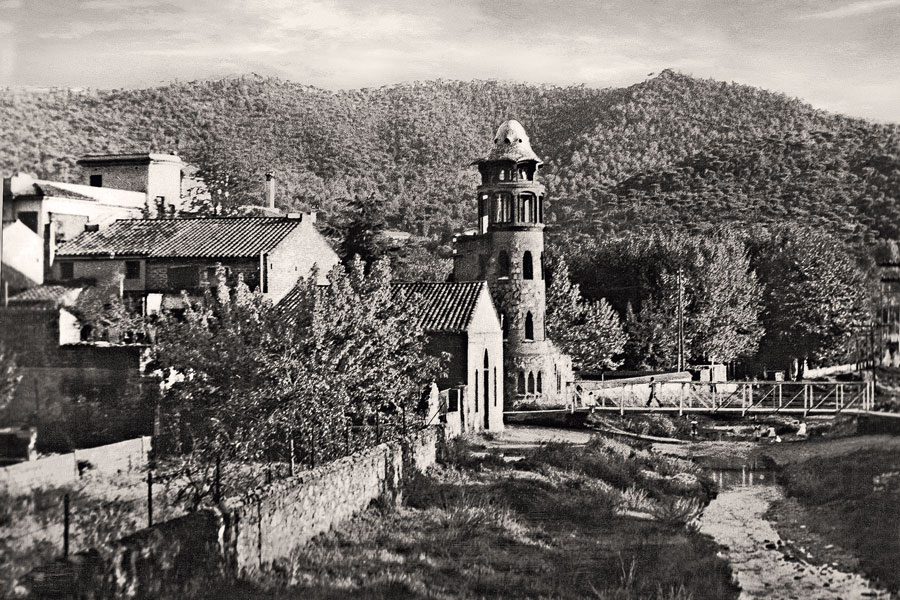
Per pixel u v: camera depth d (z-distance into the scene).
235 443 36.53
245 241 64.19
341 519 32.94
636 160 192.62
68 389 44.28
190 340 38.66
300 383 38.03
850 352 48.59
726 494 48.44
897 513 34.97
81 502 29.53
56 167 69.69
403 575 27.36
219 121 171.00
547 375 78.44
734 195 142.12
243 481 34.78
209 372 38.16
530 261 79.31
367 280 46.50
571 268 111.56
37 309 27.30
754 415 73.25
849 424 41.09
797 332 100.25
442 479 42.94
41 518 24.72
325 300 41.31
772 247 106.44
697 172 154.62
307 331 39.47
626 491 46.81
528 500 41.19
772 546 36.59
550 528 37.00
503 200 79.62
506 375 77.50
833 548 35.22
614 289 108.94
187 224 67.06
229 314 40.06
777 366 103.81
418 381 49.34
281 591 24.30
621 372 96.69
